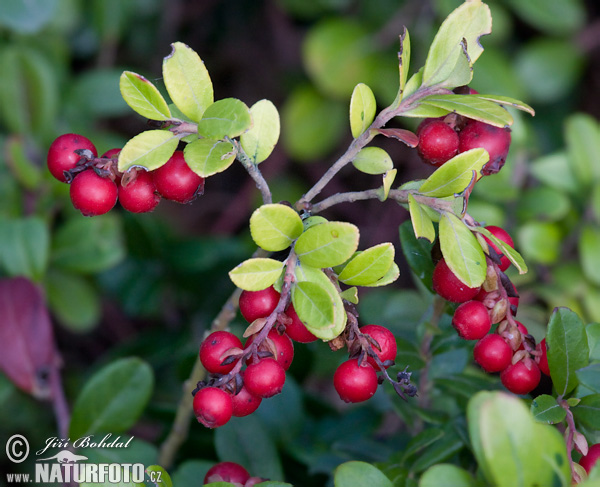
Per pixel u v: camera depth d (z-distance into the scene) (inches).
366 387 9.9
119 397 12.5
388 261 9.9
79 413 12.5
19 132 15.9
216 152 9.9
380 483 10.0
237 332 15.4
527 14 19.2
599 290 15.1
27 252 14.4
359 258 9.9
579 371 10.5
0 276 15.4
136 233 16.4
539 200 15.1
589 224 15.4
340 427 13.8
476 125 10.3
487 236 10.0
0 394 14.6
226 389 9.8
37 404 17.2
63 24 18.7
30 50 16.0
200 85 10.1
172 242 17.0
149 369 12.6
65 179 10.1
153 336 16.6
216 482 10.1
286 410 13.3
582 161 15.3
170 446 12.7
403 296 14.3
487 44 19.3
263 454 12.4
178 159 10.0
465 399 12.1
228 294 16.7
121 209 17.7
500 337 10.2
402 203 10.4
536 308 15.6
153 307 16.9
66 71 18.3
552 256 15.2
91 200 9.9
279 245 9.9
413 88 10.4
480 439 9.1
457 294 10.2
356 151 10.4
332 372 14.8
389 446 13.3
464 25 10.3
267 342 9.8
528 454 9.0
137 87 10.0
